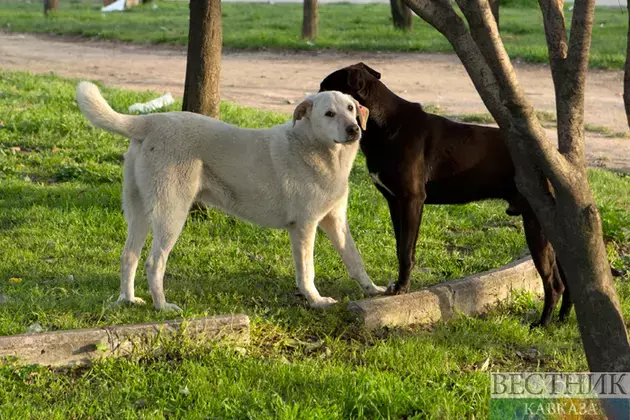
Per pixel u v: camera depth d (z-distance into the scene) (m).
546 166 3.73
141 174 5.11
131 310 5.10
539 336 5.26
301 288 5.43
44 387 4.21
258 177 5.21
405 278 5.62
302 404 4.02
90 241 6.59
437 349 4.82
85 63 19.14
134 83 15.98
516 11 30.83
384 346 4.80
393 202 5.62
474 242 7.12
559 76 3.88
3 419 3.81
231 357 4.58
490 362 4.82
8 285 5.54
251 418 3.87
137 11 33.69
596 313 3.80
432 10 3.82
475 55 3.82
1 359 4.30
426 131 5.45
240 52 21.09
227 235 6.86
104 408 3.98
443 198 5.63
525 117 3.67
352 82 5.35
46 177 8.39
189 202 5.18
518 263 6.13
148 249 6.50
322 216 5.33
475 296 5.63
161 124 5.14
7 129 9.95
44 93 12.76
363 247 6.76
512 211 5.52
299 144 5.17
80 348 4.50
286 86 16.02
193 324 4.74
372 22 27.20
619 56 18.11
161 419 3.86
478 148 5.46
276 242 6.74
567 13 26.03
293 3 41.59
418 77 17.12
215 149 5.20
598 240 3.80
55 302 5.16
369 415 4.02
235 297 5.50
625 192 8.87
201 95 7.41
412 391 4.17
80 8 36.50
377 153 5.47
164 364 4.48
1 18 29.98
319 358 4.67
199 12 7.27
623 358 3.79
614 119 13.33
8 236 6.62
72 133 9.90
